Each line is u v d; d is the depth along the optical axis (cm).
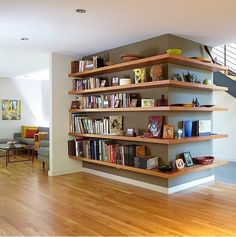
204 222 286
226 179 462
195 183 423
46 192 394
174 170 365
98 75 494
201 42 425
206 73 446
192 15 310
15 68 681
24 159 689
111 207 331
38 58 553
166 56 343
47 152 545
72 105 514
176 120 388
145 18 319
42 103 913
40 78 877
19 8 288
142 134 410
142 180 417
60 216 303
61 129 511
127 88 411
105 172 485
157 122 381
